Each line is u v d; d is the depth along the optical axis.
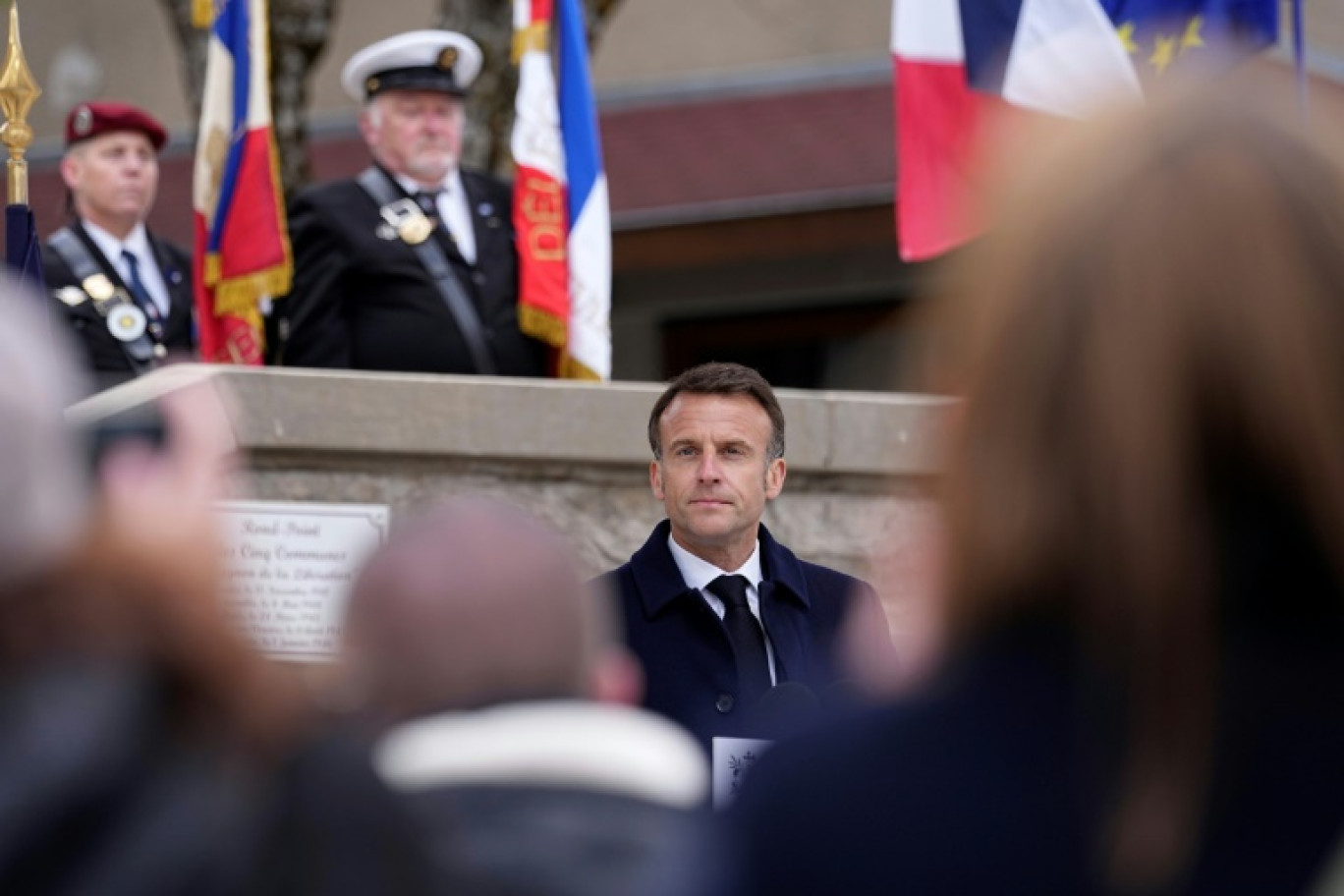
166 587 5.57
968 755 4.99
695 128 39.03
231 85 20.17
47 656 5.52
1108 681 4.90
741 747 13.04
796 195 35.09
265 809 5.49
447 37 19.86
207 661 5.57
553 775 5.86
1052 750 4.94
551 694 6.11
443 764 5.86
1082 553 4.92
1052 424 4.96
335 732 5.76
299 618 15.83
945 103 21.00
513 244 20.02
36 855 5.30
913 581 5.50
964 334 5.12
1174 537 4.86
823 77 41.06
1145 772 4.86
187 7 28.44
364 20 40.72
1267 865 4.82
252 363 19.66
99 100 40.53
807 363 37.62
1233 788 4.86
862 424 17.97
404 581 6.14
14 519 5.49
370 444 17.09
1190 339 4.89
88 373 20.41
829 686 14.04
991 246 5.16
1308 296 4.88
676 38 41.50
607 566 17.48
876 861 4.99
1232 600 4.92
